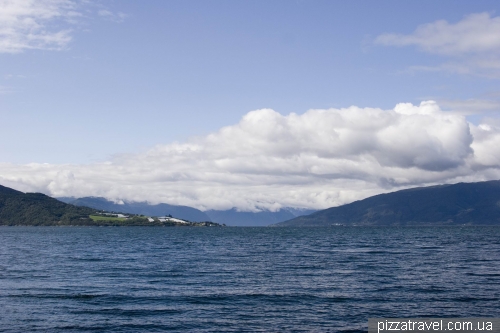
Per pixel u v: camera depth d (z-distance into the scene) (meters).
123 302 41.38
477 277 56.09
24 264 72.00
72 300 42.12
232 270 63.69
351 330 33.12
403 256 86.81
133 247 121.12
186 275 58.28
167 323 34.69
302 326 34.00
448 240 164.00
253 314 37.28
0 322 34.75
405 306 40.00
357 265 70.06
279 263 73.50
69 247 120.44
